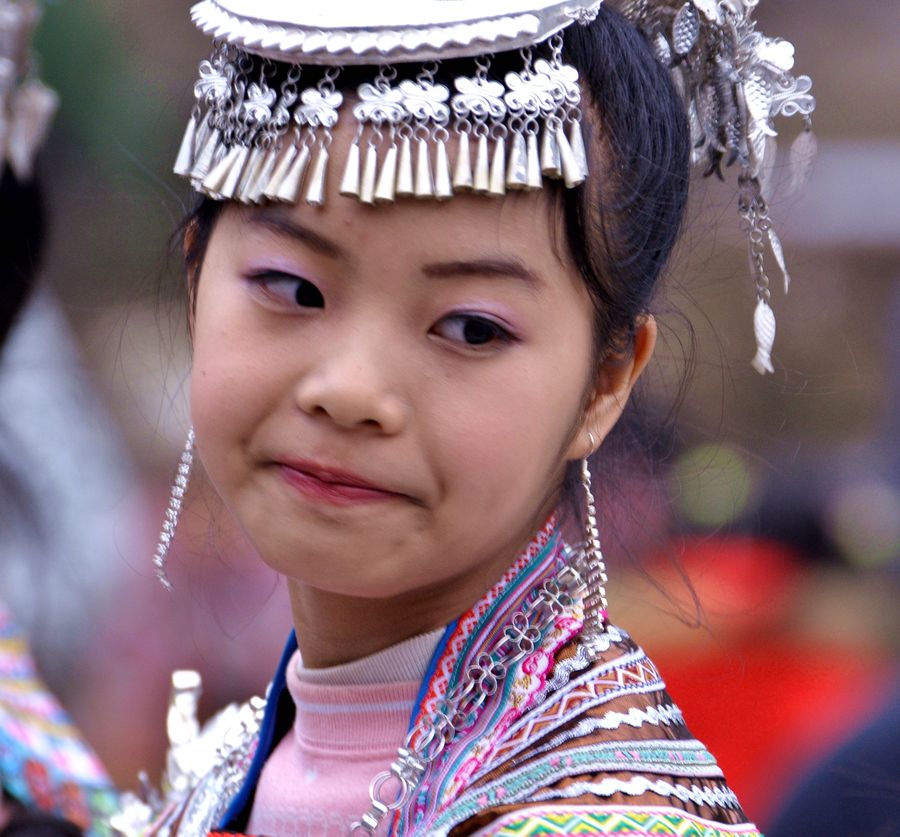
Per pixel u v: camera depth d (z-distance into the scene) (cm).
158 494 1079
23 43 707
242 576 1012
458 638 412
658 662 1051
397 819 395
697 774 398
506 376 378
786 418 829
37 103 719
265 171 377
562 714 391
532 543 425
